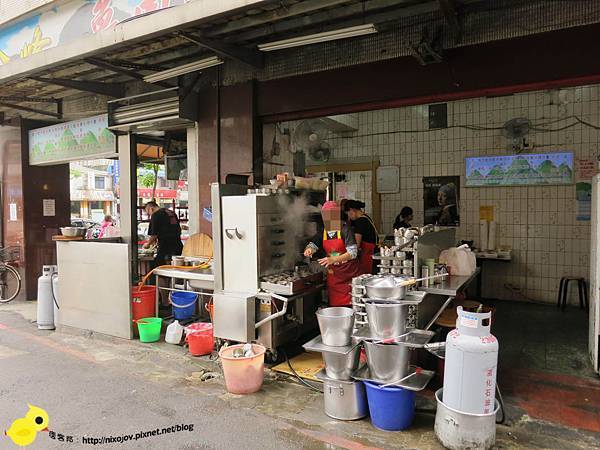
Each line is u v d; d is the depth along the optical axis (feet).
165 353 14.83
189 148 18.40
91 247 16.93
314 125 20.92
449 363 8.75
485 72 12.42
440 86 13.03
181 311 17.24
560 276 20.11
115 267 16.33
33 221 25.02
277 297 12.98
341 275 13.35
